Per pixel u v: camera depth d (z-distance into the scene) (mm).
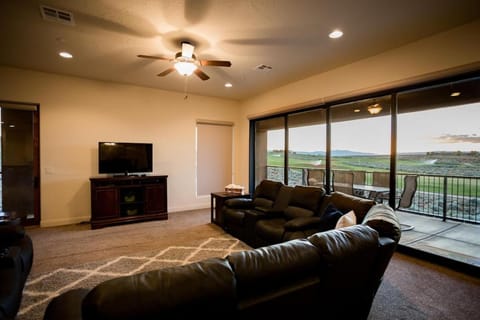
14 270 1742
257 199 4141
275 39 2980
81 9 2375
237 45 3150
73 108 4469
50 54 3449
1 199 4090
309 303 1186
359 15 2455
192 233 3955
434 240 3406
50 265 2773
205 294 853
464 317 1896
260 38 2961
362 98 3668
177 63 3041
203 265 938
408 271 2648
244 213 3617
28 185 4262
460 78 2711
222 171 6254
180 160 5609
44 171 4266
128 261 2893
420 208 4242
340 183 4188
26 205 4254
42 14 2449
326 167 4281
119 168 4633
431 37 2861
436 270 2676
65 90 4398
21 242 2303
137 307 739
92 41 3045
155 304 765
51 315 1113
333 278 1235
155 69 4062
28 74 4109
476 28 2529
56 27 2707
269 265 1049
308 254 1168
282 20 2566
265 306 1033
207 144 6016
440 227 3887
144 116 5145
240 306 979
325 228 2557
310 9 2361
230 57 3529
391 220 1665
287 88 4906
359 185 3973
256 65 3844
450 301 2102
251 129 6102
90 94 4609
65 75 4379
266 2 2254
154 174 5281
